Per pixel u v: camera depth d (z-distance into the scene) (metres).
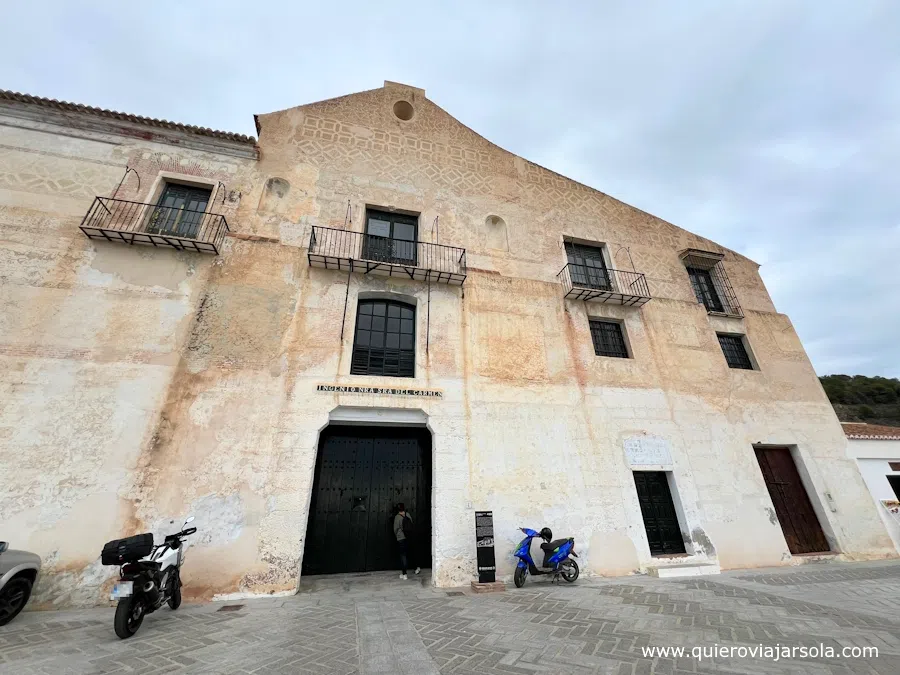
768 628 4.75
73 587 6.21
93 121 9.62
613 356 11.54
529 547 7.85
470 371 9.66
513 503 8.67
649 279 12.97
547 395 9.99
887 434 12.55
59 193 8.74
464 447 8.86
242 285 8.97
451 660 3.92
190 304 8.50
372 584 7.73
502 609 5.89
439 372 9.44
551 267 11.99
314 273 9.56
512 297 10.99
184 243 8.72
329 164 11.09
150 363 7.82
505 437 9.23
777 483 11.12
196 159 10.07
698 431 10.82
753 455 11.02
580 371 10.59
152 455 7.21
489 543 7.86
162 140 10.01
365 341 9.60
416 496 9.48
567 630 4.84
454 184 12.16
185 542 6.81
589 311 11.63
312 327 9.02
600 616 5.41
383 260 10.51
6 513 6.36
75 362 7.49
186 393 7.78
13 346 7.30
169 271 8.68
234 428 7.75
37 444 6.84
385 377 9.06
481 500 8.52
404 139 12.24
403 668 3.74
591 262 12.93
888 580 7.48
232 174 10.16
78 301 7.94
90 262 8.30
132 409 7.42
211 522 7.04
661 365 11.47
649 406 10.71
